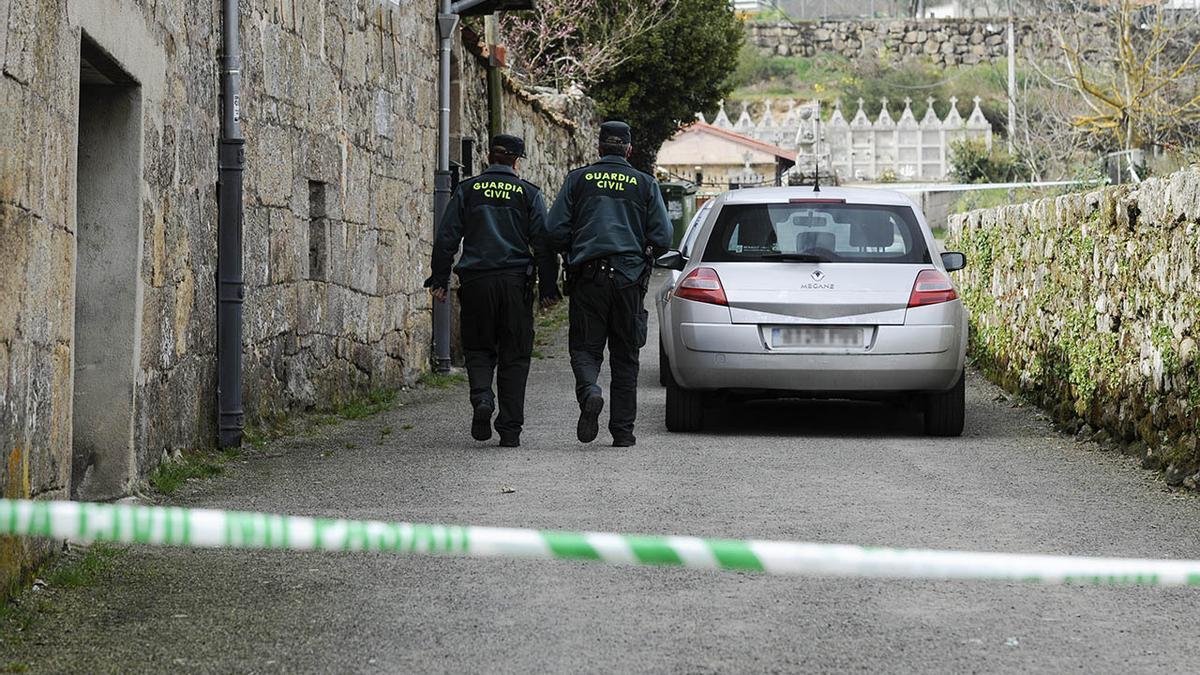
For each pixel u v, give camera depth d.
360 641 10.99
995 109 196.25
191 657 10.53
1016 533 15.29
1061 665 10.39
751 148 146.12
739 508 16.62
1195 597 12.45
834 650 10.74
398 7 31.81
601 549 6.25
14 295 11.67
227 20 21.05
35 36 12.32
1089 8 89.94
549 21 78.50
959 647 10.84
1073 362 24.53
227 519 6.09
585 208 21.98
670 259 26.55
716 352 23.00
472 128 42.75
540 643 10.94
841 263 23.19
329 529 6.16
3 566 11.48
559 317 52.28
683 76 90.56
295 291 24.75
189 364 19.83
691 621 11.59
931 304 22.92
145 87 17.23
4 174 11.36
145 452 17.75
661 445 22.30
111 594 12.34
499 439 22.81
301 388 25.06
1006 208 31.20
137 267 17.06
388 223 31.08
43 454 12.69
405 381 32.31
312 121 25.66
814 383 22.91
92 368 16.89
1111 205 22.36
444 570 13.38
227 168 21.09
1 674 9.95
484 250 22.00
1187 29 80.56
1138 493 17.91
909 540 14.82
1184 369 18.67
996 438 23.61
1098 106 85.75
